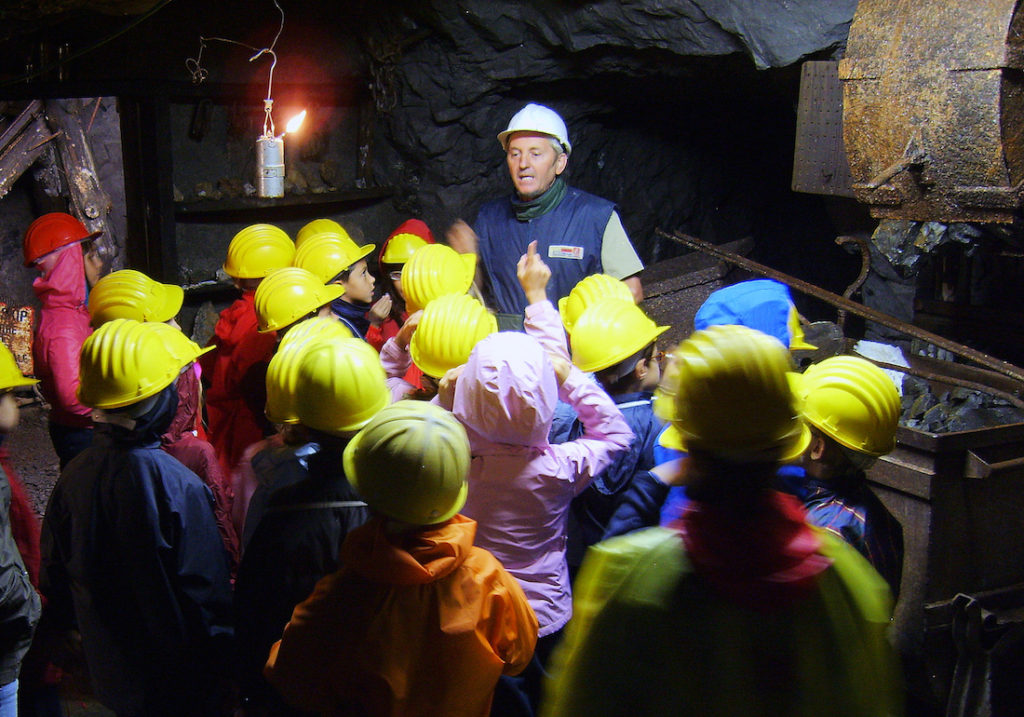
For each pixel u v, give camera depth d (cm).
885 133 419
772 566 138
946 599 313
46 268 380
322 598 181
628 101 707
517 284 406
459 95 652
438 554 180
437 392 289
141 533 237
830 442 224
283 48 607
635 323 285
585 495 276
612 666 142
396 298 440
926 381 416
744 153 790
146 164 562
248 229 404
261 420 376
